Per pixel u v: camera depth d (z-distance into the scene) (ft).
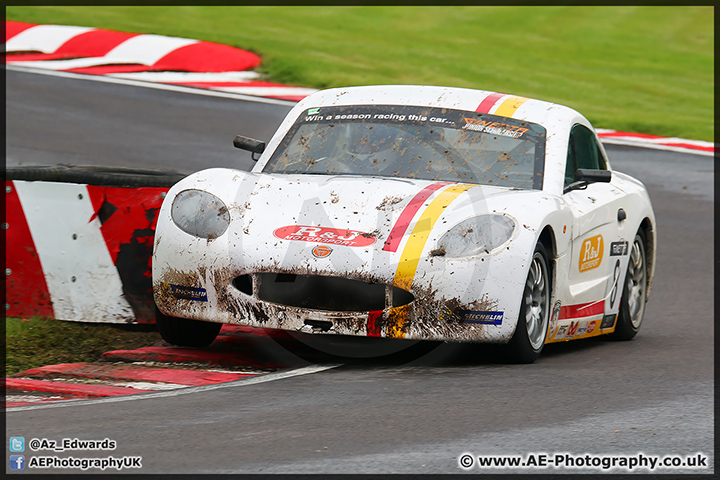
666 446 42.52
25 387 53.01
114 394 51.96
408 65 237.25
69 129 163.63
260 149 71.56
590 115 203.41
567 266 63.67
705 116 215.92
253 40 243.19
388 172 65.00
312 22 301.02
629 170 161.79
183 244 58.44
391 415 46.88
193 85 203.10
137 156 149.07
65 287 69.31
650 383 55.42
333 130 68.85
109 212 68.74
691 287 98.48
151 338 67.31
